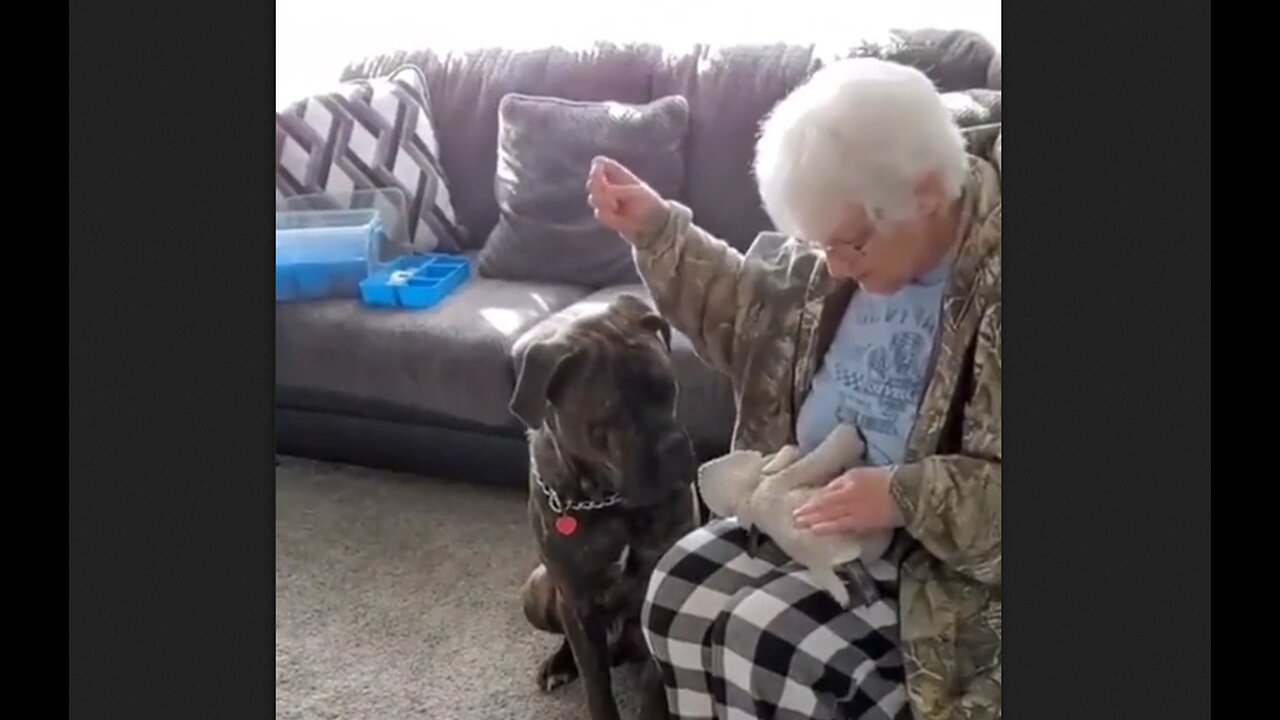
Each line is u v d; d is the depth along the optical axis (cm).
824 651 128
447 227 267
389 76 273
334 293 240
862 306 138
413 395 229
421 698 181
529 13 279
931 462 126
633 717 173
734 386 152
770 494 137
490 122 268
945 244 129
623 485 153
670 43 257
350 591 210
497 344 221
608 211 151
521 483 238
